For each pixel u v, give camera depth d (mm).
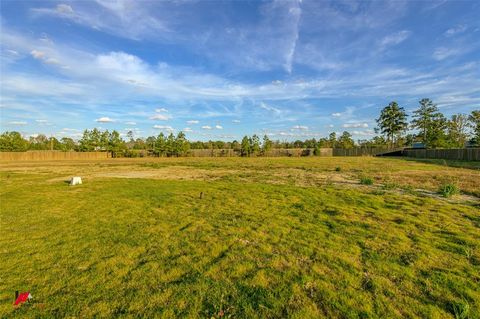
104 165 27125
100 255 4141
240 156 54938
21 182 13203
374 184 11234
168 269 3648
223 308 2775
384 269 3564
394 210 6641
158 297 2979
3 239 4891
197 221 5965
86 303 2881
